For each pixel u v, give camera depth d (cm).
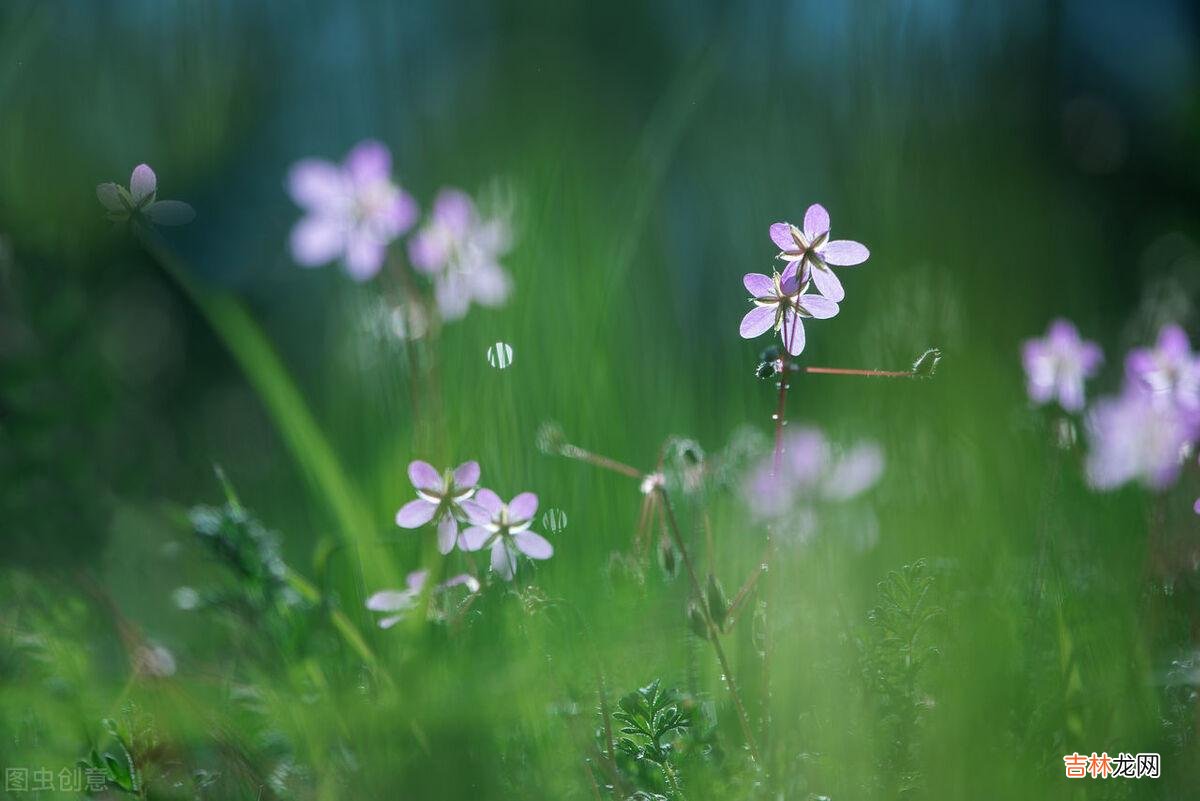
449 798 52
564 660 53
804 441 58
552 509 59
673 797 51
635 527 60
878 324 63
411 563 57
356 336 64
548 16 114
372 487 61
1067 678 52
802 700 52
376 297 64
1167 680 53
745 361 65
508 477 60
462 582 54
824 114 67
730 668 53
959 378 61
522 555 54
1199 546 55
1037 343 60
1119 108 139
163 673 53
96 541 62
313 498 64
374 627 56
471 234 63
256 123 95
